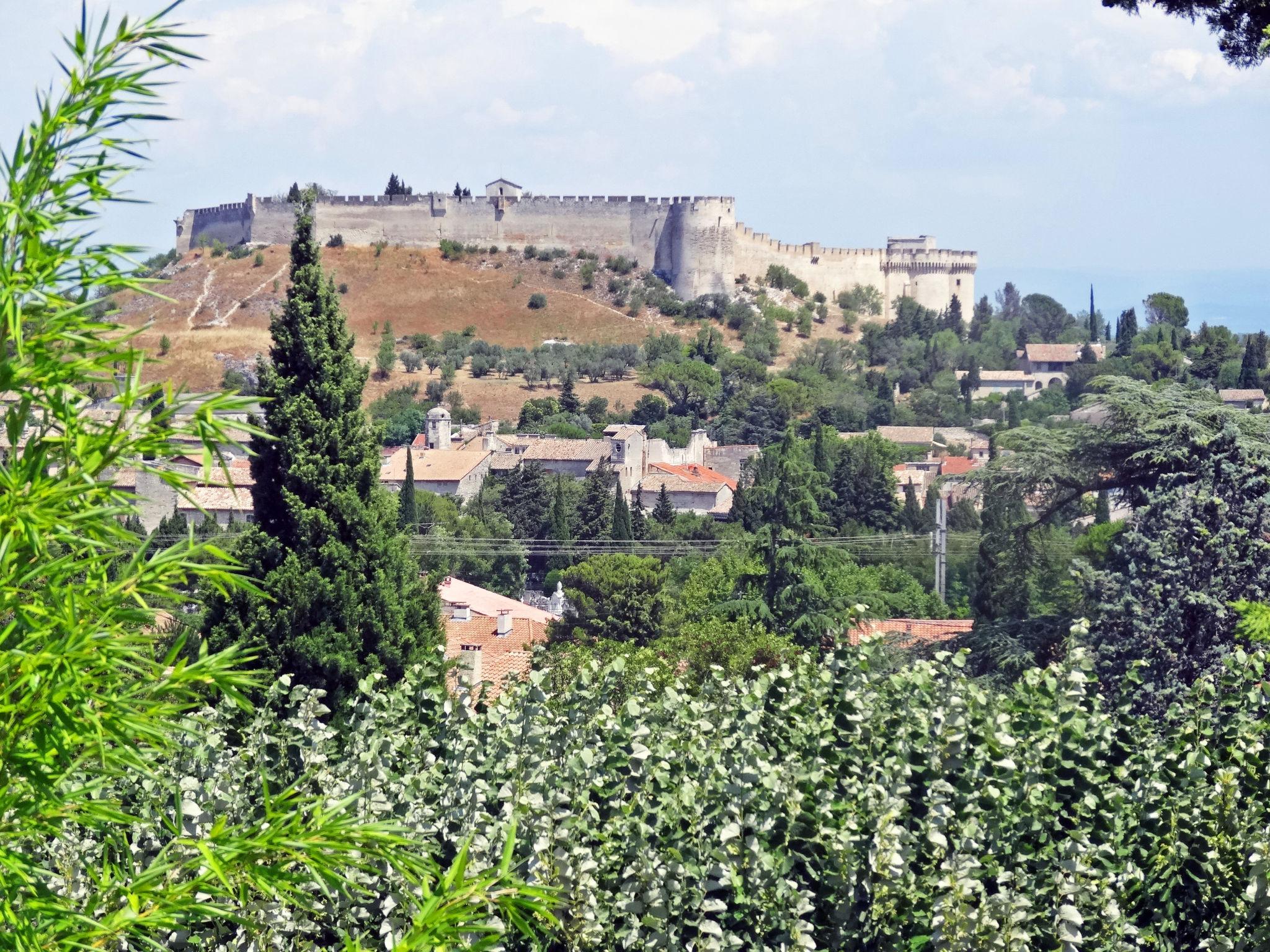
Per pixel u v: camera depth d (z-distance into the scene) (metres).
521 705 16.94
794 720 16.97
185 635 7.12
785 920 14.34
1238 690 17.56
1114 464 35.91
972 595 72.00
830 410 197.50
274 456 29.89
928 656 33.50
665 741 16.77
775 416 195.50
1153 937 15.23
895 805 14.13
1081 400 35.66
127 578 6.59
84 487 6.37
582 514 117.38
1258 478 31.72
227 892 6.92
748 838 14.39
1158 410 34.47
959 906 13.42
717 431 193.62
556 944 14.65
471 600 77.06
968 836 14.45
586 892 13.80
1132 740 16.59
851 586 73.94
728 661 49.41
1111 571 31.52
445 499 123.06
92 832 13.41
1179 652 29.25
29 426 7.08
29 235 6.27
